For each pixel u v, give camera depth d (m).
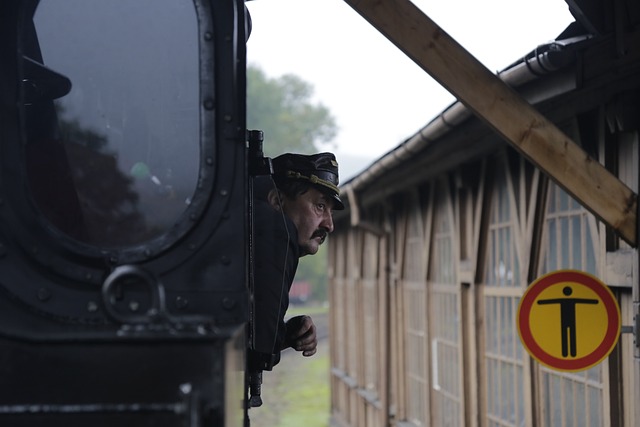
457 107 13.49
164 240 5.33
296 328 8.00
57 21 5.59
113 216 5.44
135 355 4.55
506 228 15.51
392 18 8.77
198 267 5.35
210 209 5.43
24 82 5.54
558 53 10.19
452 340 18.88
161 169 5.50
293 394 52.75
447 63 8.87
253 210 6.62
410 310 22.95
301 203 7.69
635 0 10.09
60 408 4.52
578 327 10.38
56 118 5.52
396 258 24.25
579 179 9.29
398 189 22.12
